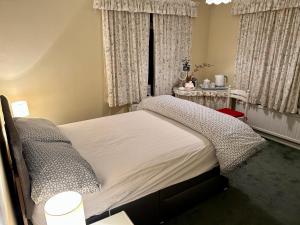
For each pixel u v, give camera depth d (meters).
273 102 3.30
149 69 3.73
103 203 1.50
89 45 3.08
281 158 3.00
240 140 2.03
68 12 2.83
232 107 3.89
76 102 3.20
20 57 2.69
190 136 2.18
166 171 1.79
